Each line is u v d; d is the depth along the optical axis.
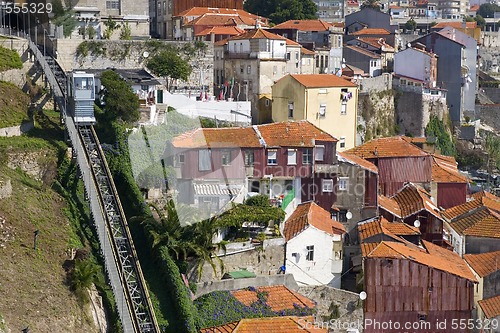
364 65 165.50
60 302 70.56
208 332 76.44
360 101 145.75
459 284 87.31
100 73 100.88
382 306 86.56
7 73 98.44
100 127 93.69
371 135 146.88
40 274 72.38
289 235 88.44
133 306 74.06
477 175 153.62
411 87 155.00
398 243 92.75
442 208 111.62
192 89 122.69
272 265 87.25
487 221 100.25
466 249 98.50
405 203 104.12
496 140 165.62
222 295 80.81
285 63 133.00
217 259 83.19
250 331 76.00
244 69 131.62
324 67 152.75
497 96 196.50
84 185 85.06
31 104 97.81
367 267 86.94
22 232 76.06
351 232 98.50
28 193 82.06
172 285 77.75
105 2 137.00
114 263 77.06
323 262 89.12
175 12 163.00
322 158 98.06
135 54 118.19
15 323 65.62
